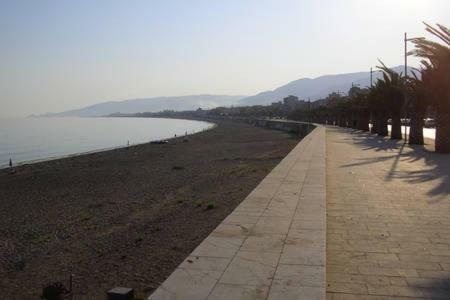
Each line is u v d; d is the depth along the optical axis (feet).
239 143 205.87
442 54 77.92
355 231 26.73
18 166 141.18
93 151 202.18
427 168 56.49
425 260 21.47
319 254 18.84
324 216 26.05
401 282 18.83
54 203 71.87
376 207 33.37
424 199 36.29
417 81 85.15
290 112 540.52
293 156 63.82
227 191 61.31
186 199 59.36
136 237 39.73
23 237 47.73
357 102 181.47
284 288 15.25
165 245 35.53
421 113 98.12
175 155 157.89
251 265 17.51
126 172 110.93
